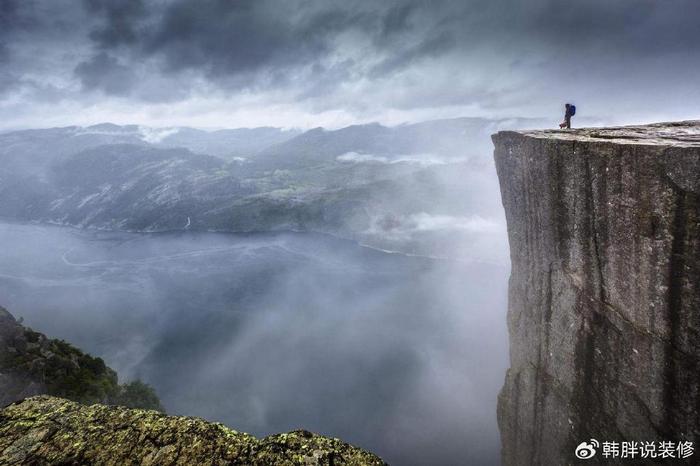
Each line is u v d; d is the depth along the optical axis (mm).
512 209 21547
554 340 18516
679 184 11016
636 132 15734
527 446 21953
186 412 155250
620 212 13320
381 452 134750
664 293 11945
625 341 13867
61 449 5477
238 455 5418
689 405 11602
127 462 5293
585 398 16562
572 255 16312
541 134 18516
